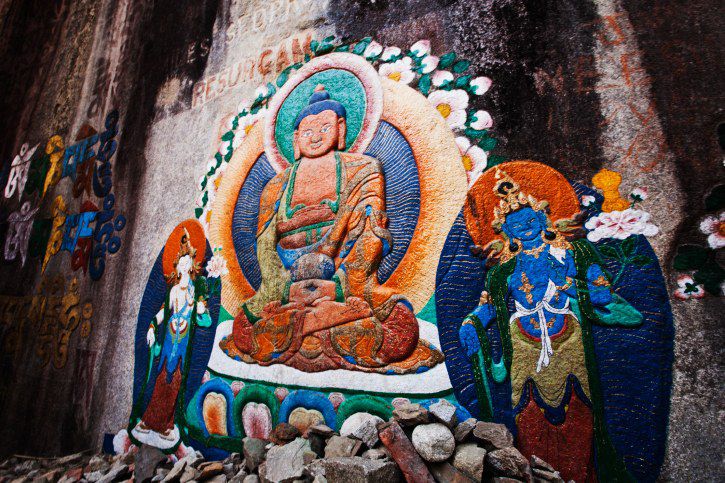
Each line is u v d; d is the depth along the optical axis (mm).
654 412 1873
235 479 2529
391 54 3035
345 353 2621
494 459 1945
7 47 7219
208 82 4156
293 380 2770
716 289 1883
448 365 2334
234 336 3123
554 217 2268
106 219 4570
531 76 2529
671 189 2061
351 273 2717
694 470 1763
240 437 2912
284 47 3648
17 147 6254
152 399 3502
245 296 3174
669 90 2184
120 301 4086
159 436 3344
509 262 2322
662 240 2023
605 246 2125
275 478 2352
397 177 2756
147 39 5105
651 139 2156
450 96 2723
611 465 1899
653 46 2275
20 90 6711
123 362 3861
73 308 4504
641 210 2094
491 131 2545
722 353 1814
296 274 2906
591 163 2254
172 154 4164
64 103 5863
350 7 3379
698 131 2076
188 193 3855
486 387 2221
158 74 4738
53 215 5215
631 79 2281
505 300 2287
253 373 2959
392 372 2461
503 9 2729
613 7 2424
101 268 4395
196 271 3506
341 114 3076
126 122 4855
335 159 2982
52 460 4012
